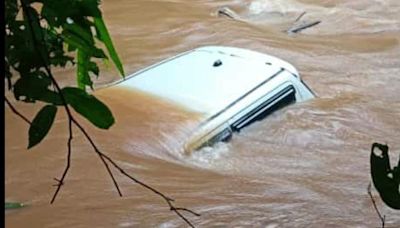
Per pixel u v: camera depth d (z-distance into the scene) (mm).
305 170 8234
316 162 8508
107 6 14828
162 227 7008
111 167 7875
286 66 9703
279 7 16109
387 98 10602
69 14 2182
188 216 7184
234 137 8570
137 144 8219
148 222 7062
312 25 15234
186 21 14266
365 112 9961
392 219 7266
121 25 13844
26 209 7082
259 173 8070
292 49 13258
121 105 8734
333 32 14844
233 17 15305
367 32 14836
